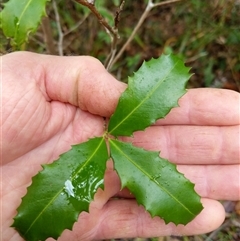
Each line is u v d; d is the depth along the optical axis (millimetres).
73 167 104
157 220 136
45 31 157
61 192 103
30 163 127
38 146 127
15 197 126
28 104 116
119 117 109
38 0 92
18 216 103
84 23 208
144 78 109
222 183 135
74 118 131
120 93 120
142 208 136
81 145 106
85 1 101
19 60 121
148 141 133
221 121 130
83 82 122
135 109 109
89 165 105
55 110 127
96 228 137
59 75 123
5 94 114
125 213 137
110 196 135
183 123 132
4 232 129
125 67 215
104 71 123
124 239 189
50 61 124
